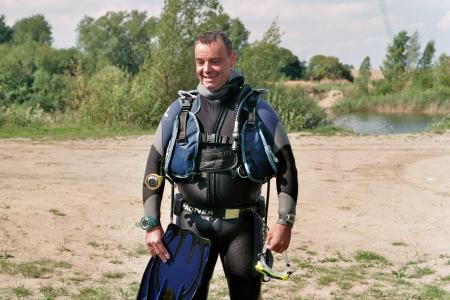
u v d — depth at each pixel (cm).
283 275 323
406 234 825
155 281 327
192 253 324
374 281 629
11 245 684
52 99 5288
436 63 5903
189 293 320
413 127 3509
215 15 2789
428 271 670
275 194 1031
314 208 962
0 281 571
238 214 336
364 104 5272
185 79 2706
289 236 328
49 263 633
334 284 613
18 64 6003
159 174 338
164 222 808
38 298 534
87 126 2422
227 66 331
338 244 769
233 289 341
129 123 2523
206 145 330
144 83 2703
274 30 2994
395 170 1347
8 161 1350
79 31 10288
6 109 2662
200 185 332
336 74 11294
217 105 332
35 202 901
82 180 1134
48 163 1340
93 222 809
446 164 1438
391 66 6662
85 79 2870
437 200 1037
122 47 10138
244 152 326
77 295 545
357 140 1934
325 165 1405
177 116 334
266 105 334
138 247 712
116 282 590
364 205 991
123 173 1239
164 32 2744
